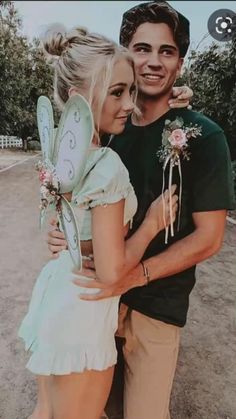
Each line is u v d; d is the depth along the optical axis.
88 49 0.96
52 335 1.09
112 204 0.91
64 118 0.96
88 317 1.09
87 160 0.95
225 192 1.14
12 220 5.38
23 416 1.96
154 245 1.24
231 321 3.00
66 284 1.11
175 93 1.24
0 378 2.23
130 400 1.32
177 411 2.04
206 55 6.86
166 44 1.19
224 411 2.05
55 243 1.15
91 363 1.10
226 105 6.91
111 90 0.97
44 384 1.23
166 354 1.29
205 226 1.16
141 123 1.30
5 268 3.73
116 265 0.93
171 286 1.28
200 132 1.16
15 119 9.21
